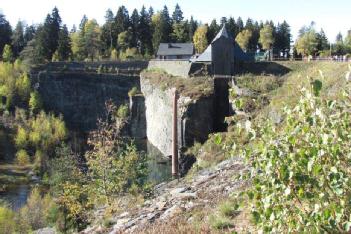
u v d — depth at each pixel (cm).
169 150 5925
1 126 8275
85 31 12538
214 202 1436
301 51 9050
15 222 4103
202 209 1396
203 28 11406
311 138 515
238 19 13388
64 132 8462
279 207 531
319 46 9112
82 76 9300
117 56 11662
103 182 2542
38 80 9431
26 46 11988
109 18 13800
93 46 12269
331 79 3164
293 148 518
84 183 3412
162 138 6425
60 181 4372
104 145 2714
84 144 8588
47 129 8294
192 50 10094
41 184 5941
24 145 7781
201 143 4731
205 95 4875
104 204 2598
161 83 6631
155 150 6844
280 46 12062
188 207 1462
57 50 11138
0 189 5691
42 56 10144
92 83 9250
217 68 5859
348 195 500
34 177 6338
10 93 9188
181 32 12325
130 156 2673
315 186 503
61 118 8962
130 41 12419
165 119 6166
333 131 505
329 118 511
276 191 525
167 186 2383
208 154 3206
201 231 1105
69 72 9362
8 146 7731
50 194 5069
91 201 2664
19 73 9681
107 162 2572
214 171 2011
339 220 482
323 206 504
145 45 12662
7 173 6506
